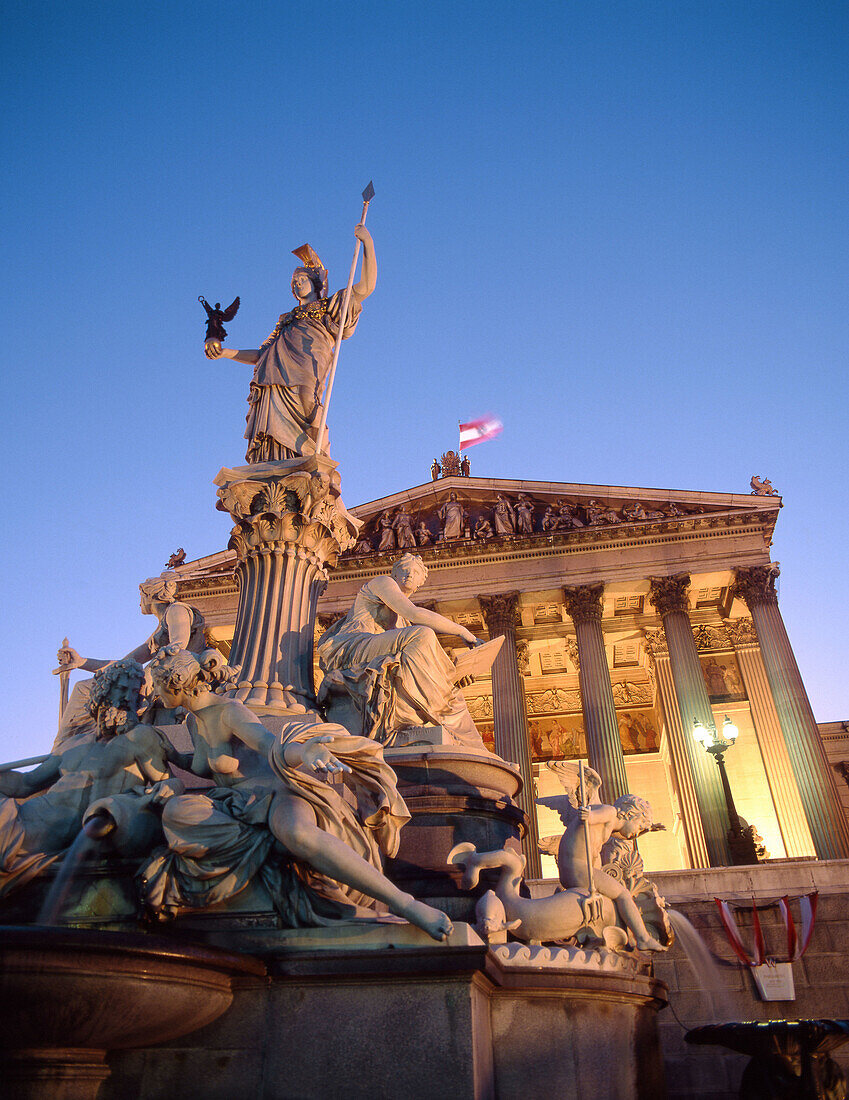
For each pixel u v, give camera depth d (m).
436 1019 4.64
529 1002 5.65
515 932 6.92
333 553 10.59
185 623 10.36
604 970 6.26
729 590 44.91
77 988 4.01
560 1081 5.52
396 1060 4.57
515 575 44.88
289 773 5.48
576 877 7.80
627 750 50.88
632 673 52.72
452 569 45.66
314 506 10.22
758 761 44.84
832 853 34.41
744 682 44.69
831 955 14.65
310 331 11.61
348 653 9.01
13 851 5.92
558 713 52.19
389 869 7.20
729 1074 13.19
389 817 6.14
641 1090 6.40
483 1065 4.85
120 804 5.83
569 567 44.53
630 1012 6.62
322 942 5.03
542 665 52.44
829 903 15.20
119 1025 4.26
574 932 7.04
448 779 7.91
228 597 44.31
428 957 4.75
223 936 5.18
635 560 44.28
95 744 6.85
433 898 7.00
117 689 7.21
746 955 14.55
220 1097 4.59
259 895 5.38
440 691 8.71
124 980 4.09
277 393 11.23
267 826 5.55
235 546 10.39
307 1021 4.73
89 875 5.72
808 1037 7.38
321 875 5.46
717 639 47.97
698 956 14.30
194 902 5.28
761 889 15.71
